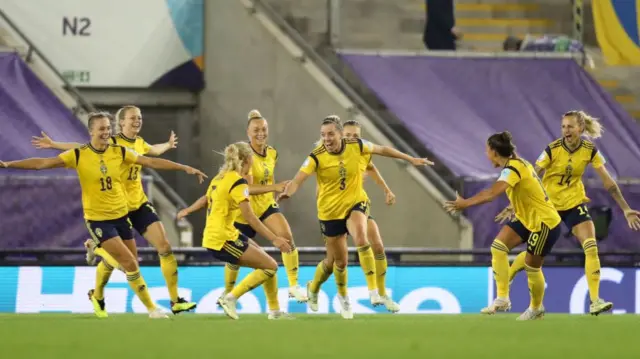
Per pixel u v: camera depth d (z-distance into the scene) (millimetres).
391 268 49906
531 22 77750
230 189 36469
